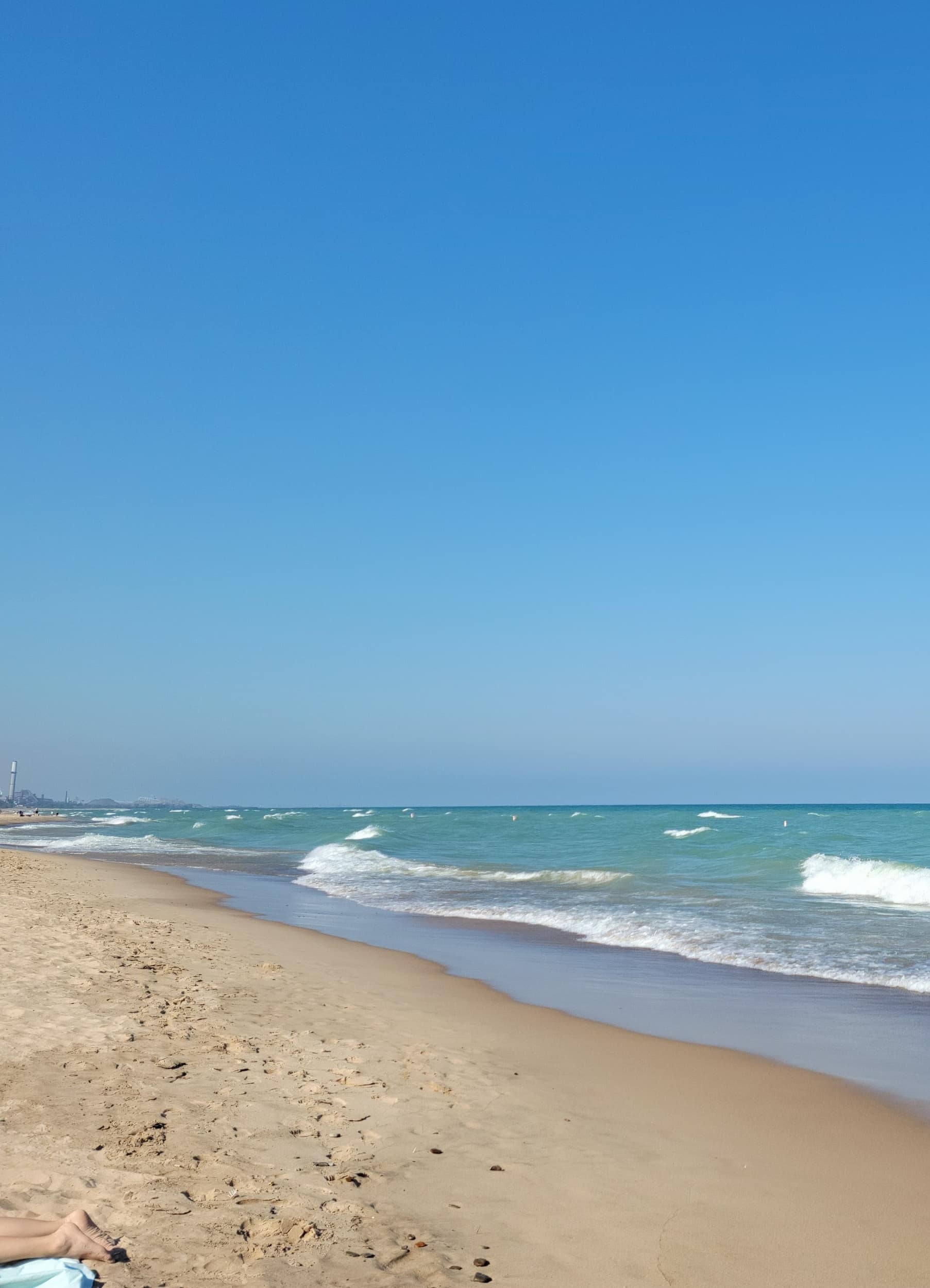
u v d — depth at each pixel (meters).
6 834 70.75
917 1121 7.03
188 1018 9.12
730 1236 4.98
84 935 14.32
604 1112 7.12
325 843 52.16
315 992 11.25
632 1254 4.72
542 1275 4.46
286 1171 5.48
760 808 166.88
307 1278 4.24
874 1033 9.82
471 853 40.25
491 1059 8.55
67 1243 4.23
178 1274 4.18
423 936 17.03
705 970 13.52
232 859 39.44
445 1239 4.78
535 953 15.06
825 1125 6.93
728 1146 6.44
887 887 22.33
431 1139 6.25
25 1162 5.28
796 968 13.42
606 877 27.48
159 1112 6.29
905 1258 4.76
